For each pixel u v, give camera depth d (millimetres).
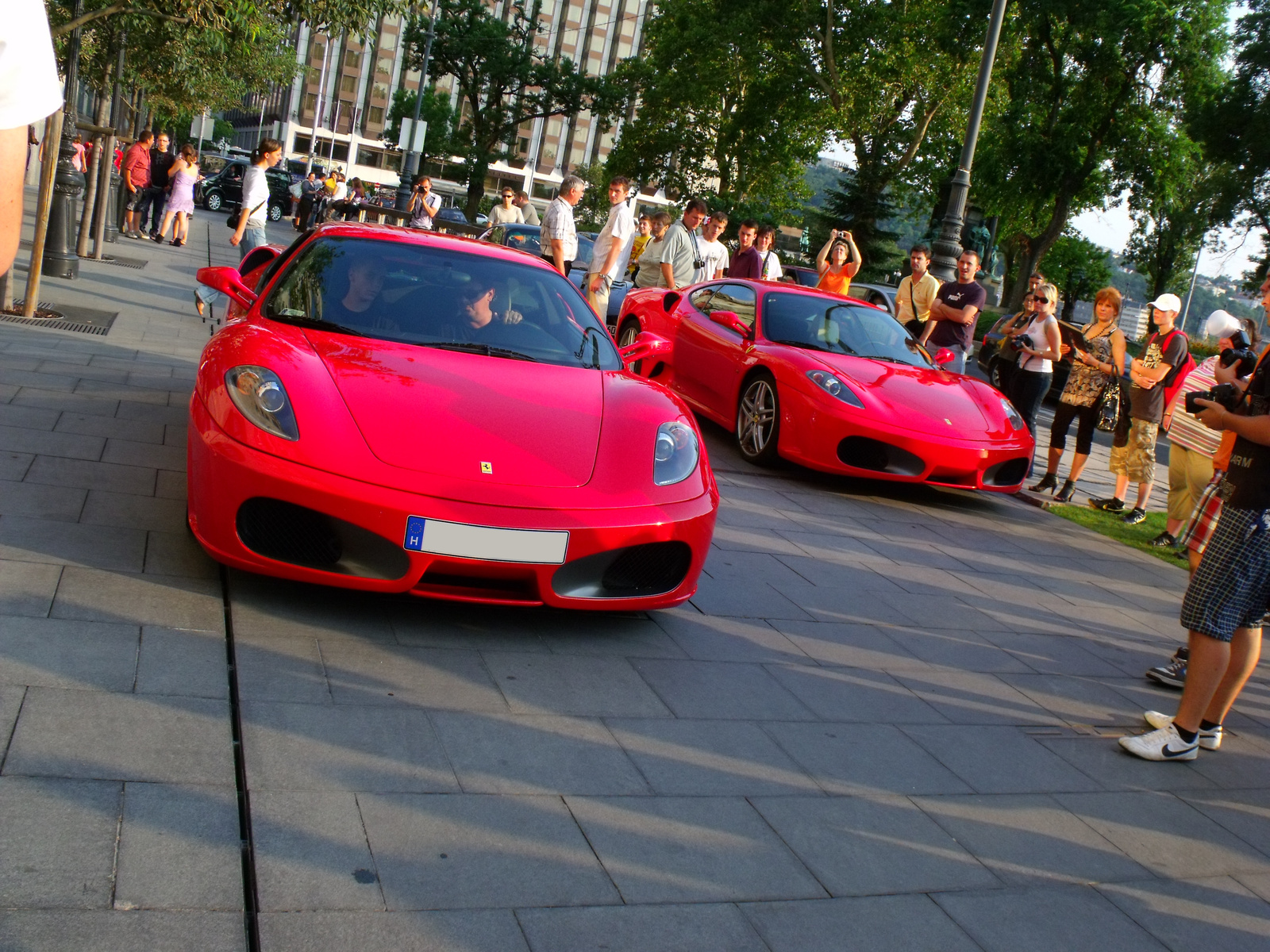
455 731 2861
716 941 2180
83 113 29125
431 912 2088
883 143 40438
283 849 2197
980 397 7523
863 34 38969
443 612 3701
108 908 1918
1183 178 37094
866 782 3039
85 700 2645
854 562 5410
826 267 10922
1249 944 2580
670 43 43875
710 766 2951
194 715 2688
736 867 2471
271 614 3400
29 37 1217
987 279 25781
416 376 3855
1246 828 3234
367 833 2314
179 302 10414
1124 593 5906
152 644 3021
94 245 13680
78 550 3582
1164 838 3070
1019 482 7340
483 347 4309
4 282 8164
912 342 8188
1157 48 33938
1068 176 36312
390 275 4590
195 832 2203
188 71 17766
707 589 4527
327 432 3430
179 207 16906
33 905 1884
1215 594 3574
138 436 5141
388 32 96750
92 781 2305
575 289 5012
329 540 3391
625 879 2334
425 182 18359
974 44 34812
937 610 4883
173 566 3621
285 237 25188
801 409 7082
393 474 3365
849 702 3607
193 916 1946
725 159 45125
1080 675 4383
